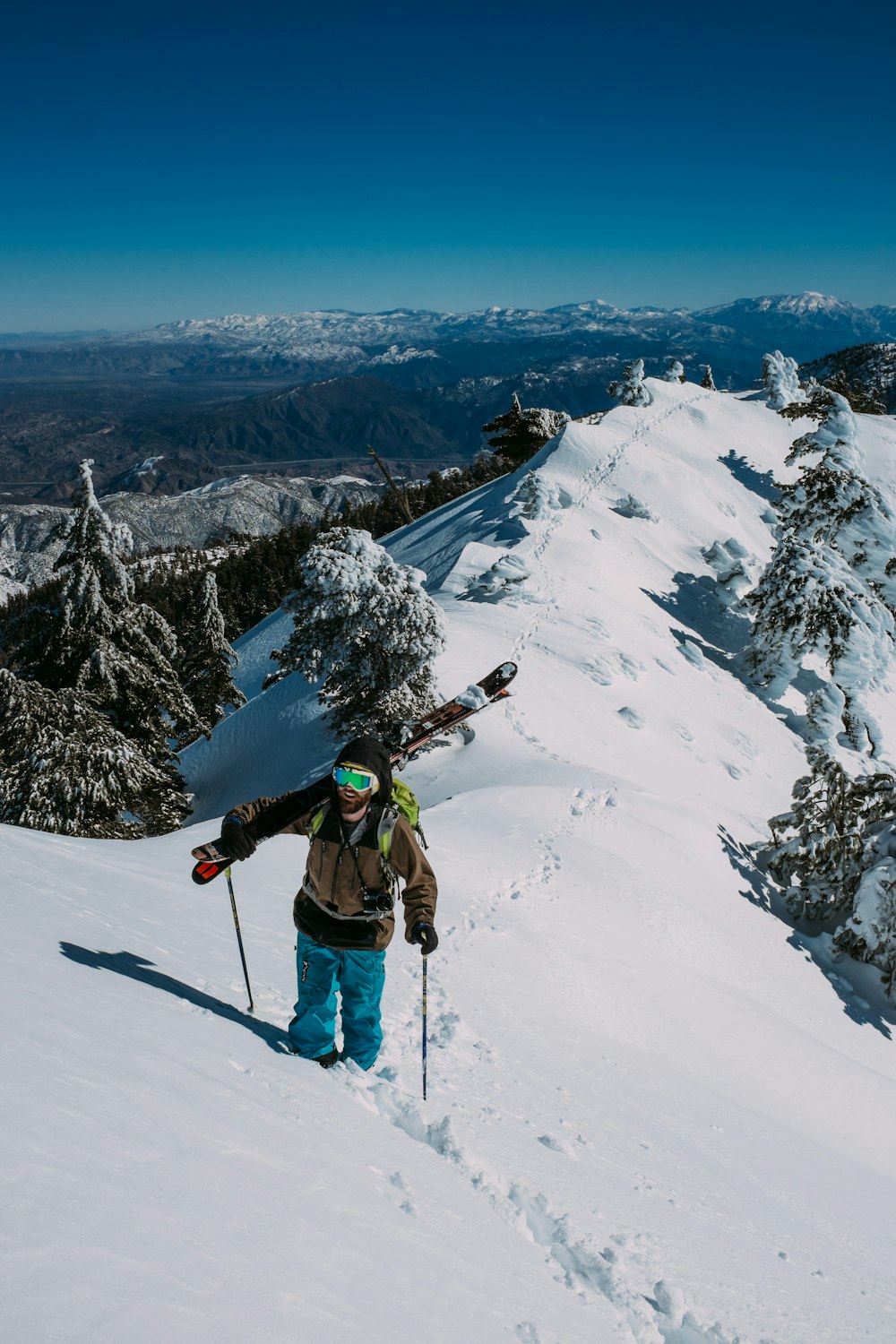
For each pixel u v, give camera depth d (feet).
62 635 76.38
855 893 58.13
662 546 164.45
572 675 107.45
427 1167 12.29
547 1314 9.41
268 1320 5.78
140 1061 9.57
